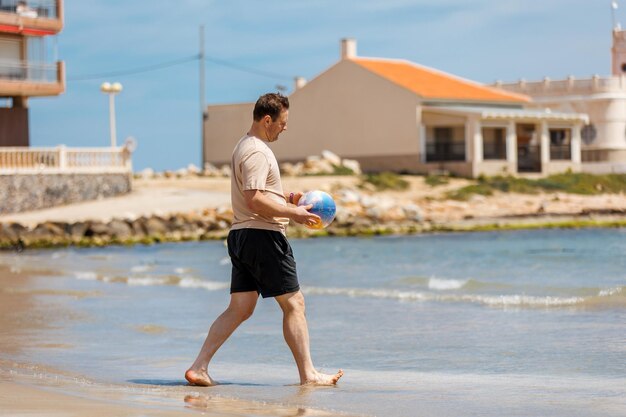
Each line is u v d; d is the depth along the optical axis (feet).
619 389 30.81
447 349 42.42
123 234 172.45
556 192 234.38
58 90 220.84
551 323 49.78
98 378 34.35
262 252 31.91
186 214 181.78
